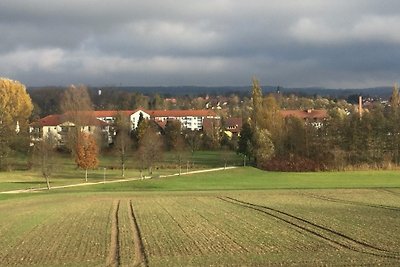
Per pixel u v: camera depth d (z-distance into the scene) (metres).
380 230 41.72
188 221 47.56
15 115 156.38
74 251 34.06
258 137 124.69
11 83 158.12
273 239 38.12
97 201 66.69
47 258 32.16
